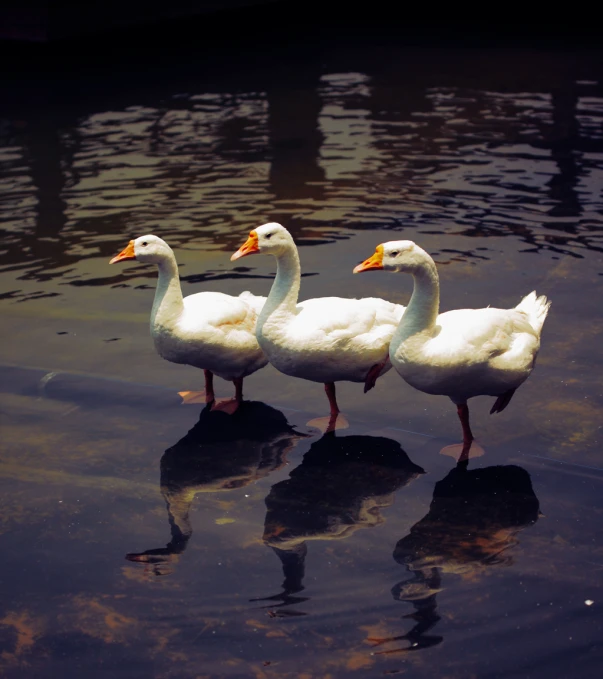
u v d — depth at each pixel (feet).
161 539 14.15
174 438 15.67
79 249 20.06
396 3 42.80
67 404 16.33
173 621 13.16
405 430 15.70
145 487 14.89
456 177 22.34
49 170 23.13
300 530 14.20
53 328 17.89
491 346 14.79
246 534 14.17
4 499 14.76
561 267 18.99
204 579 13.62
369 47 35.27
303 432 15.71
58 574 13.73
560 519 14.19
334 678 12.58
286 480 14.92
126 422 15.98
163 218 20.98
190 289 18.71
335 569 13.67
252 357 16.11
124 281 19.20
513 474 14.85
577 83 29.07
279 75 31.48
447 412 16.03
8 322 18.03
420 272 14.62
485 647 12.81
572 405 15.92
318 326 15.35
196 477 15.02
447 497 14.56
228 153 23.89
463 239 19.99
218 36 37.19
